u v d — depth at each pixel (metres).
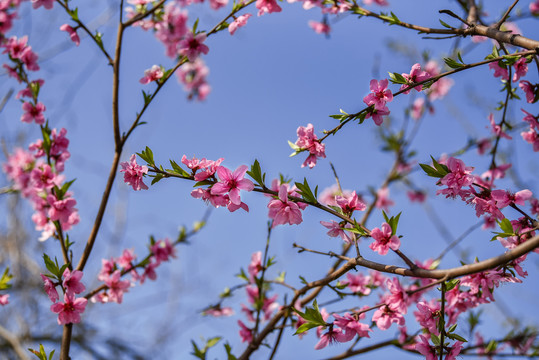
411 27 2.68
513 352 3.39
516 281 2.27
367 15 2.94
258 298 3.22
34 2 3.16
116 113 3.03
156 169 2.28
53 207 2.88
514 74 2.74
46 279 2.58
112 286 3.14
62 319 2.60
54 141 3.08
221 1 3.78
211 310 3.86
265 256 3.24
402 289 2.15
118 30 3.16
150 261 3.62
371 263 2.04
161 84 3.03
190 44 3.02
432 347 2.12
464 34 2.48
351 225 2.22
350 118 2.42
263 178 2.18
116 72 3.10
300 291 3.01
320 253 2.27
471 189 2.30
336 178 2.42
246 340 3.47
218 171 2.16
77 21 3.12
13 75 3.36
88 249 2.90
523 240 2.19
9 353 7.18
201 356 3.00
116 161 3.02
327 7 3.16
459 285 2.62
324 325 2.22
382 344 3.30
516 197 2.25
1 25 3.62
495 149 3.38
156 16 3.69
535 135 2.87
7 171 3.71
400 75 2.38
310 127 2.48
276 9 3.02
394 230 2.03
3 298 3.12
